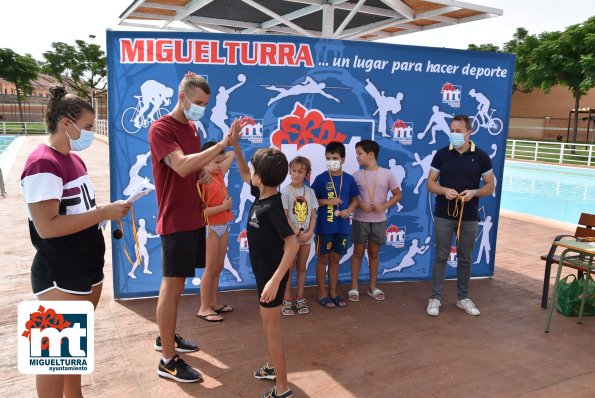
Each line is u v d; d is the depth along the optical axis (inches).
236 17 325.4
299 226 162.4
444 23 295.3
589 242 161.6
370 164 182.2
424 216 207.6
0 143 1077.1
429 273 212.2
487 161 169.6
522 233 308.2
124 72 169.6
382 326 161.2
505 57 205.8
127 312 167.6
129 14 290.2
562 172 772.0
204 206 127.0
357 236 184.2
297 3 284.8
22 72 1860.2
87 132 88.0
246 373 128.0
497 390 121.6
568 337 155.3
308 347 143.9
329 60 184.7
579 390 122.6
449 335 154.9
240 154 133.0
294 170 158.9
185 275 121.3
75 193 89.0
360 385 122.6
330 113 188.2
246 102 179.8
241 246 189.6
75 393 102.3
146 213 177.2
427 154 203.2
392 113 195.6
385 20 306.0
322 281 180.7
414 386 122.7
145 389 118.8
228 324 159.2
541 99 1624.0
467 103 204.2
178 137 118.7
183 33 170.9
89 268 91.7
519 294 196.1
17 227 285.1
